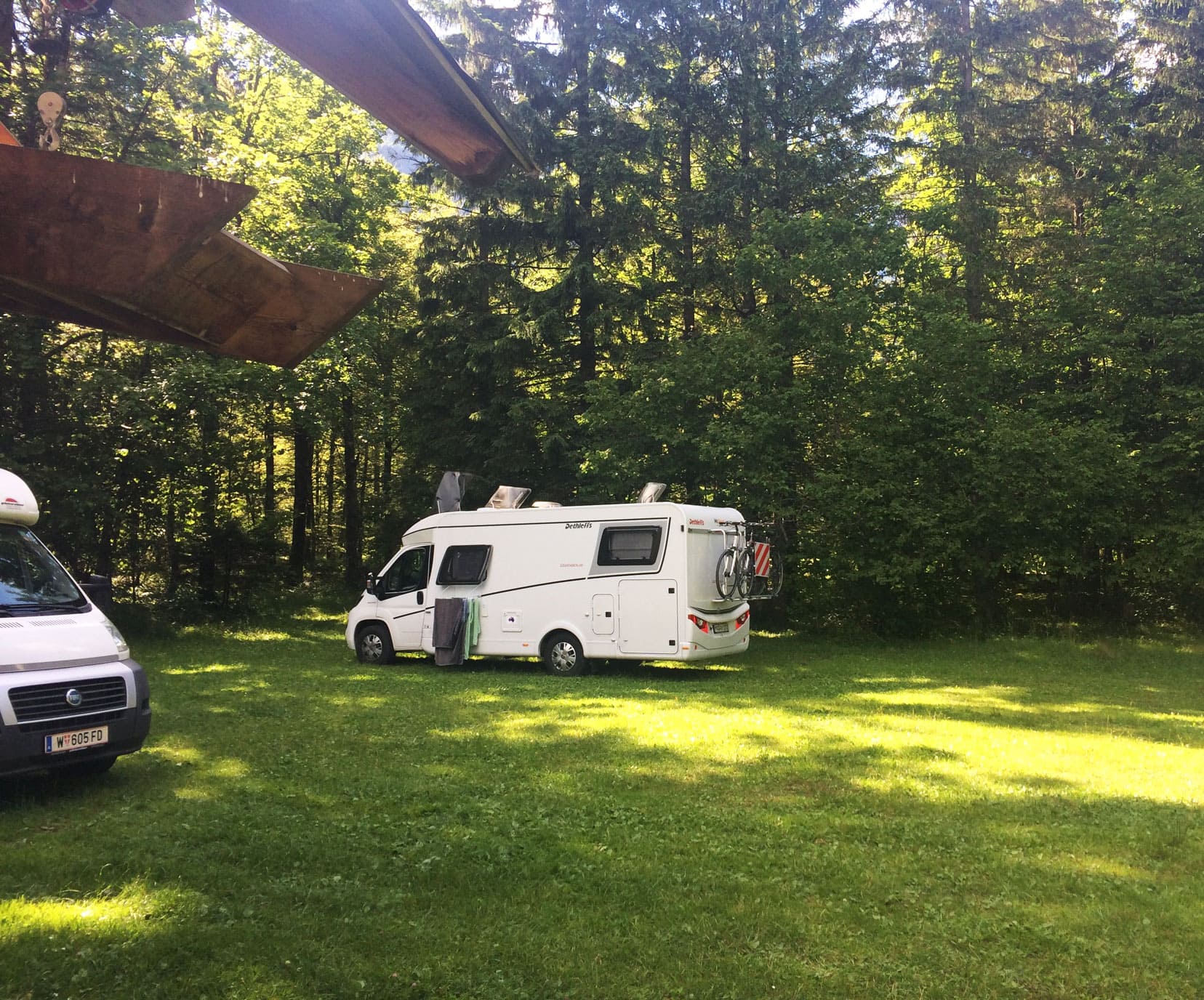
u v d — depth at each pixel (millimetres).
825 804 6496
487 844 5543
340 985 3721
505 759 7832
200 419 17891
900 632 19391
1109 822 6059
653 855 5383
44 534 16797
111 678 6824
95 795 6723
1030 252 22375
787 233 20109
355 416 27391
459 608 14492
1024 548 18891
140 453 17500
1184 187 19547
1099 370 20672
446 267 23484
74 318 1913
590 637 13742
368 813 6250
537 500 22984
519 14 22844
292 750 8227
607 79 22078
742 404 19281
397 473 27500
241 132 20281
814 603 20062
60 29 11969
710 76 23031
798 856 5375
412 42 1468
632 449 19828
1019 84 22047
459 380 23375
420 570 15273
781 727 9352
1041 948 4129
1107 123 22031
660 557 13445
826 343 19141
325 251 19125
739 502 19031
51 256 1393
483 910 4562
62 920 4348
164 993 3660
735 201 21672
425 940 4180
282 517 22781
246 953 4020
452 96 1594
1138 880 4984
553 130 22422
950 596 19828
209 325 1814
